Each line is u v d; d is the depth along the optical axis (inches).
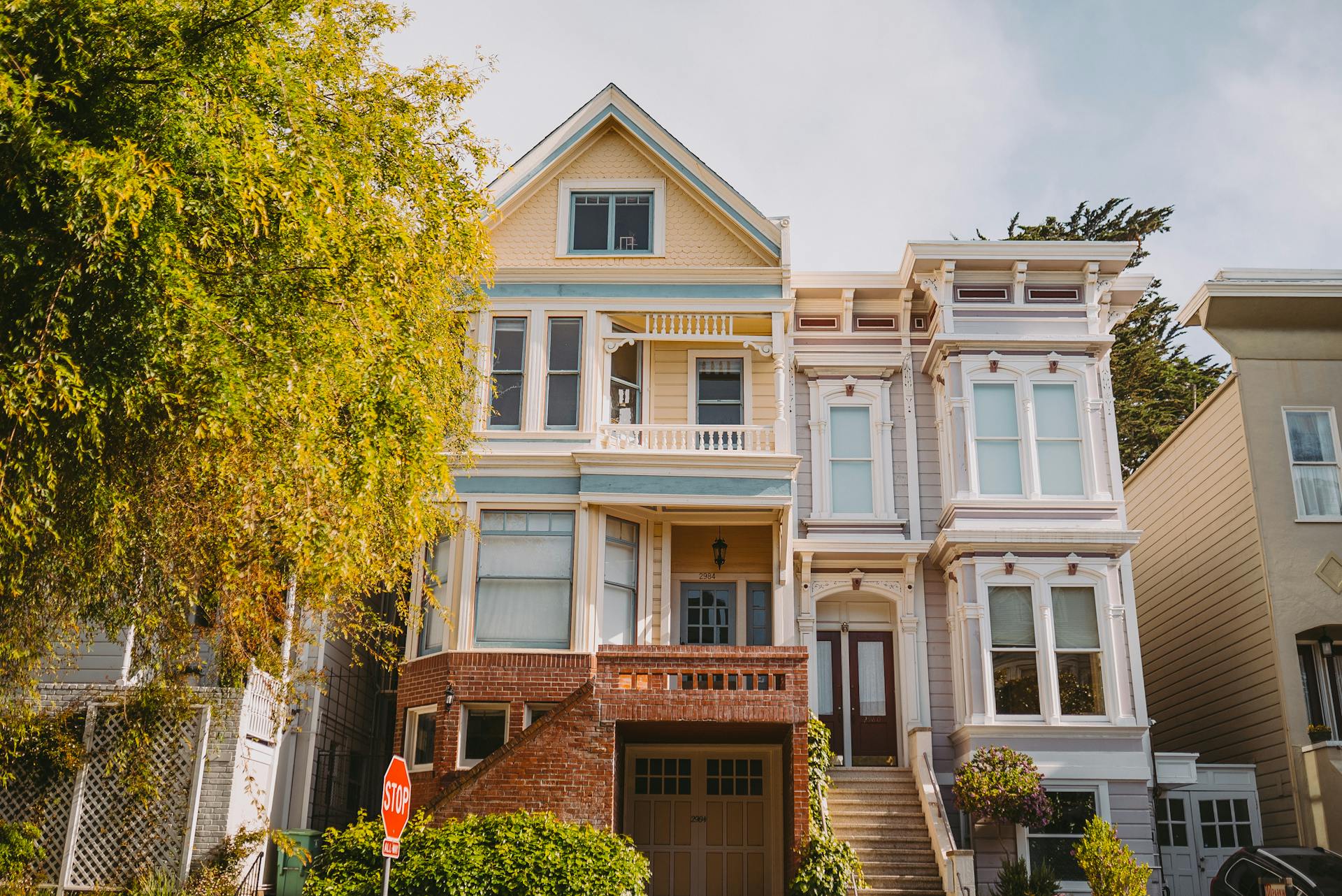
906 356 815.1
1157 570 949.2
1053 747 706.2
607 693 593.9
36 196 313.3
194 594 387.2
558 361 748.0
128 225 320.5
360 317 387.9
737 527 776.3
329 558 375.9
